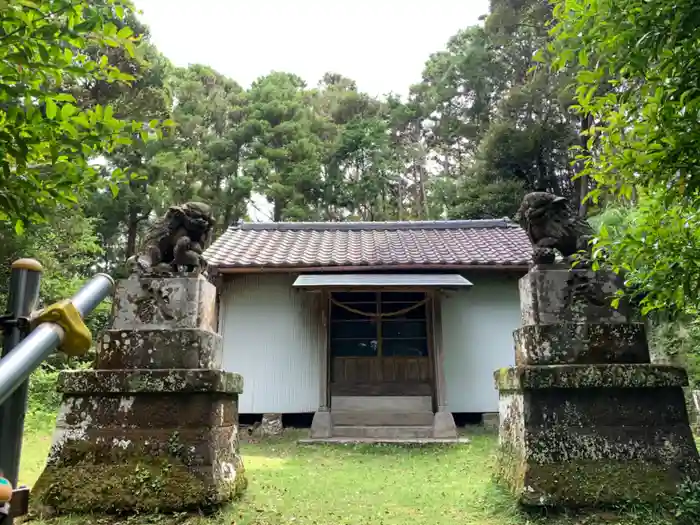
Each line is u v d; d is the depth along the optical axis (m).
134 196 17.78
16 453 1.28
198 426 3.93
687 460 3.72
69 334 1.21
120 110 13.72
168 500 3.68
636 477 3.66
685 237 3.21
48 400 9.72
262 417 9.64
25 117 2.19
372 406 9.16
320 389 9.08
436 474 5.62
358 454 7.37
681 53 2.40
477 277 10.27
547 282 4.36
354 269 9.64
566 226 4.50
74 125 2.38
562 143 19.09
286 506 4.06
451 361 9.84
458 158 29.56
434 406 9.07
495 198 19.17
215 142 23.67
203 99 25.22
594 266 3.56
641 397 3.89
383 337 9.69
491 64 23.77
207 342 4.34
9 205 2.31
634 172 3.03
